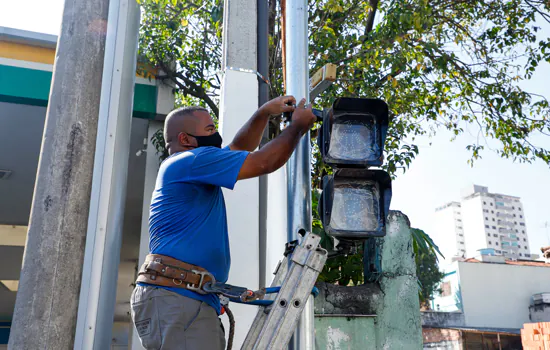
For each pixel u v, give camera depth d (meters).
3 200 9.48
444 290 44.06
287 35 2.97
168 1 7.53
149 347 1.92
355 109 2.73
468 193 135.38
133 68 3.78
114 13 3.62
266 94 3.64
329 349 4.10
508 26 9.78
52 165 2.58
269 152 2.12
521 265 43.09
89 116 2.69
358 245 2.76
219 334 2.01
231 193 3.39
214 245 2.07
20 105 6.62
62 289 2.43
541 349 13.66
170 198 2.09
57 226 2.50
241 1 3.65
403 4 7.90
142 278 2.00
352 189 2.72
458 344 27.80
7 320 15.45
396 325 4.33
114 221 3.37
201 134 2.37
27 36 6.29
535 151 9.73
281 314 2.02
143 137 7.55
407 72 9.11
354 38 8.33
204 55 8.33
